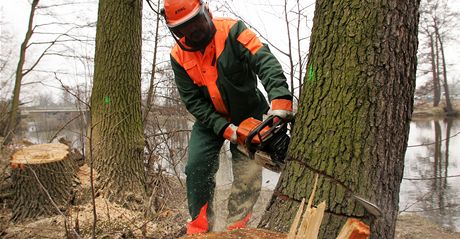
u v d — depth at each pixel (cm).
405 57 173
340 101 174
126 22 511
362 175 170
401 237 448
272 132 209
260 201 463
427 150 1162
